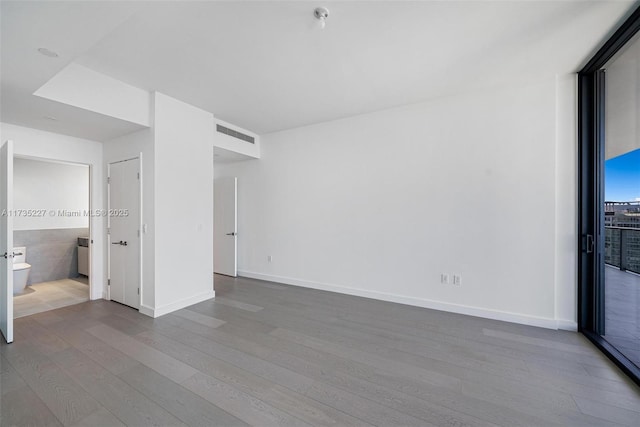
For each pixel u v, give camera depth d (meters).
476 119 3.26
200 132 3.76
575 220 2.86
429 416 1.67
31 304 3.66
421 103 3.57
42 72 2.16
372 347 2.52
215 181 5.51
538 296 2.99
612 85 2.51
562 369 2.16
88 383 1.97
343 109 3.80
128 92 3.05
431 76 2.90
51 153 3.44
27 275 4.26
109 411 1.70
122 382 1.99
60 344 2.55
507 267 3.12
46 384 1.96
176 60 2.57
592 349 2.47
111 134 3.53
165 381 2.00
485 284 3.23
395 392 1.90
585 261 2.81
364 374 2.10
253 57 2.53
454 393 1.89
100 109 2.81
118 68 2.71
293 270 4.66
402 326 2.98
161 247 3.29
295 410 1.72
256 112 3.92
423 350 2.47
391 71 2.80
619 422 1.62
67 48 1.91
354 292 4.07
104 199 3.89
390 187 3.79
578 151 2.83
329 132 4.28
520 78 2.94
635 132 2.23
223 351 2.44
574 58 2.56
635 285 2.53
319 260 4.40
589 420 1.64
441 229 3.46
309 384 1.98
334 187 4.25
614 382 1.99
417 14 1.98
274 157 4.86
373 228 3.93
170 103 3.38
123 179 3.60
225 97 3.40
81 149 3.71
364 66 2.70
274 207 4.87
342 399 1.82
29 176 4.59
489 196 3.20
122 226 3.64
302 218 4.56
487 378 2.05
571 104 2.86
